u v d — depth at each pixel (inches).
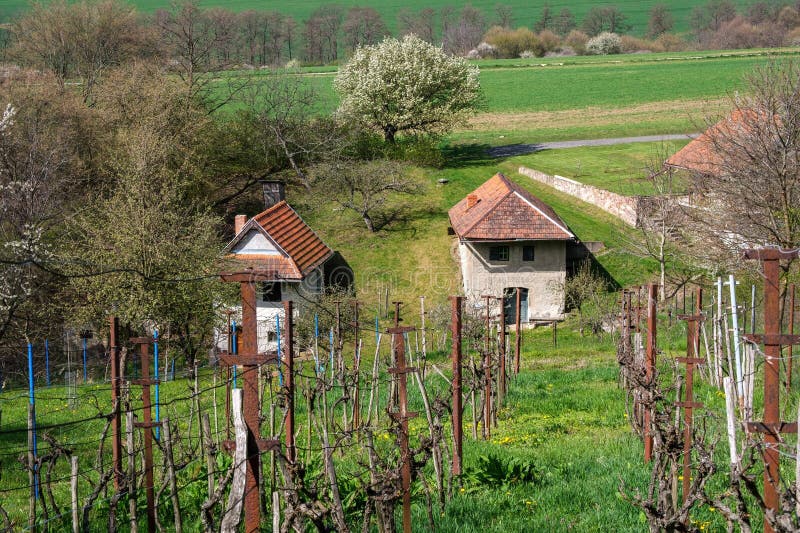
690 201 1174.3
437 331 1396.4
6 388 1178.6
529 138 3011.8
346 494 434.0
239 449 272.7
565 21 5969.5
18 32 2311.8
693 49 5088.6
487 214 1732.3
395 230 2089.1
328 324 1215.6
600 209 2052.2
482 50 5098.4
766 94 1018.1
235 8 6072.8
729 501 410.6
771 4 5438.0
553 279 1720.0
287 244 1631.4
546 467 512.4
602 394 770.8
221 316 1165.1
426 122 2738.7
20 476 610.9
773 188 967.6
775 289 271.9
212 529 312.3
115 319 472.4
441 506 430.3
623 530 387.2
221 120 2420.0
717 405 628.4
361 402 695.7
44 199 1341.0
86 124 1759.4
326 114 2770.7
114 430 462.3
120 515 443.5
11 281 1054.4
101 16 2287.2
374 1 6594.5
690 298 1419.8
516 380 881.5
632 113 3238.2
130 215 1179.3
